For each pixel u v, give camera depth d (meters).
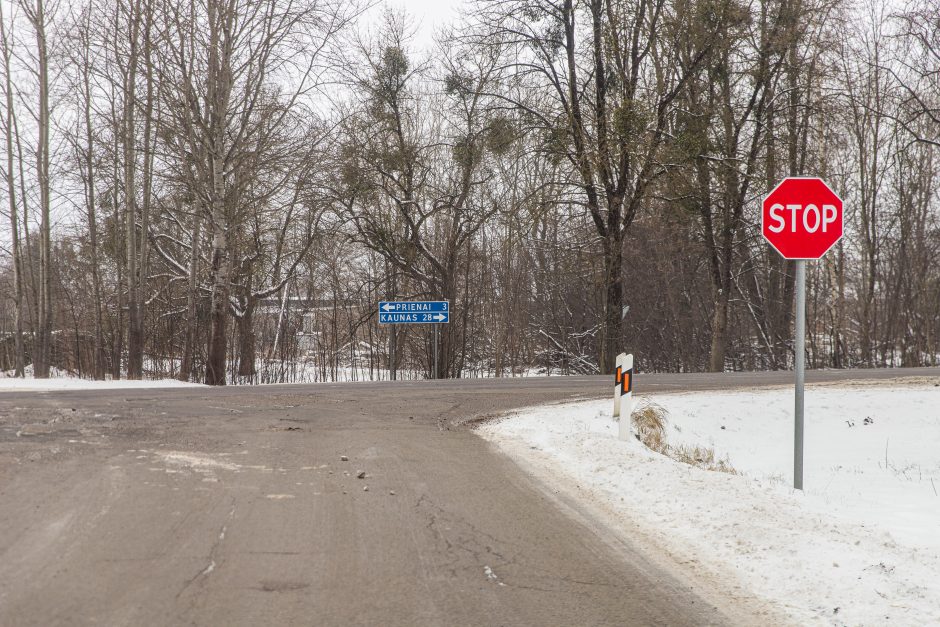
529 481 8.15
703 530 6.39
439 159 38.00
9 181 29.88
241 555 5.29
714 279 34.72
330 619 4.25
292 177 28.17
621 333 30.88
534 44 29.03
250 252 36.31
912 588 4.93
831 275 40.66
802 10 29.66
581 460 9.16
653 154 27.95
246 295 37.00
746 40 30.14
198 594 4.52
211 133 24.28
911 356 42.66
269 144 25.33
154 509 6.34
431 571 5.16
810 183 9.09
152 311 40.47
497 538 6.01
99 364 32.59
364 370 44.12
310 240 35.69
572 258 38.69
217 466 8.17
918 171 38.59
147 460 8.27
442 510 6.78
